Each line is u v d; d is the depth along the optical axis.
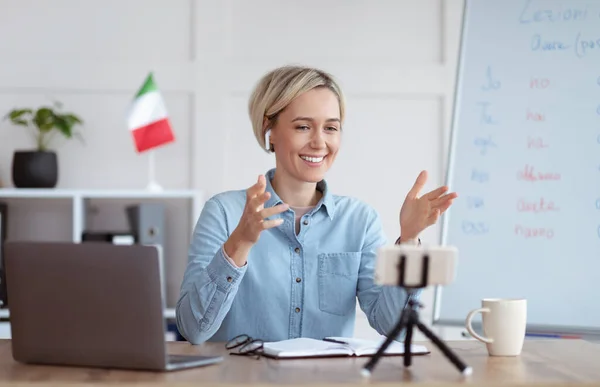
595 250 2.87
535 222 2.95
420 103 4.02
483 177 3.03
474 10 3.12
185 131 3.99
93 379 1.41
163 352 1.46
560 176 2.94
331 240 2.21
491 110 3.06
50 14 3.97
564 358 1.70
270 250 2.17
